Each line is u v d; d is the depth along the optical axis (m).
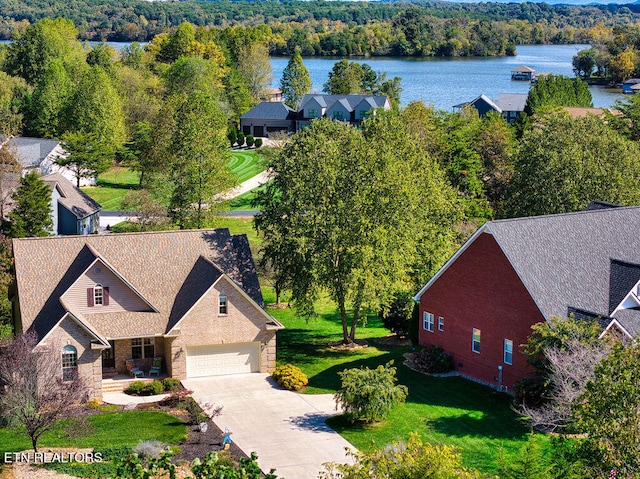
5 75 141.38
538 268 43.38
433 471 23.94
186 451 36.19
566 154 67.88
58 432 37.62
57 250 47.41
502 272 43.91
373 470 25.59
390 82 182.00
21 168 75.56
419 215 54.75
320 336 57.16
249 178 113.50
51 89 127.25
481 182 91.38
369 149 52.97
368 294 50.25
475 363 46.38
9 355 36.91
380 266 50.69
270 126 154.50
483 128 101.69
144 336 45.50
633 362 24.25
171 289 47.91
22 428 37.97
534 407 40.00
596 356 35.31
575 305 42.56
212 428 39.41
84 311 45.47
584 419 24.75
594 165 66.69
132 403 42.88
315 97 152.25
